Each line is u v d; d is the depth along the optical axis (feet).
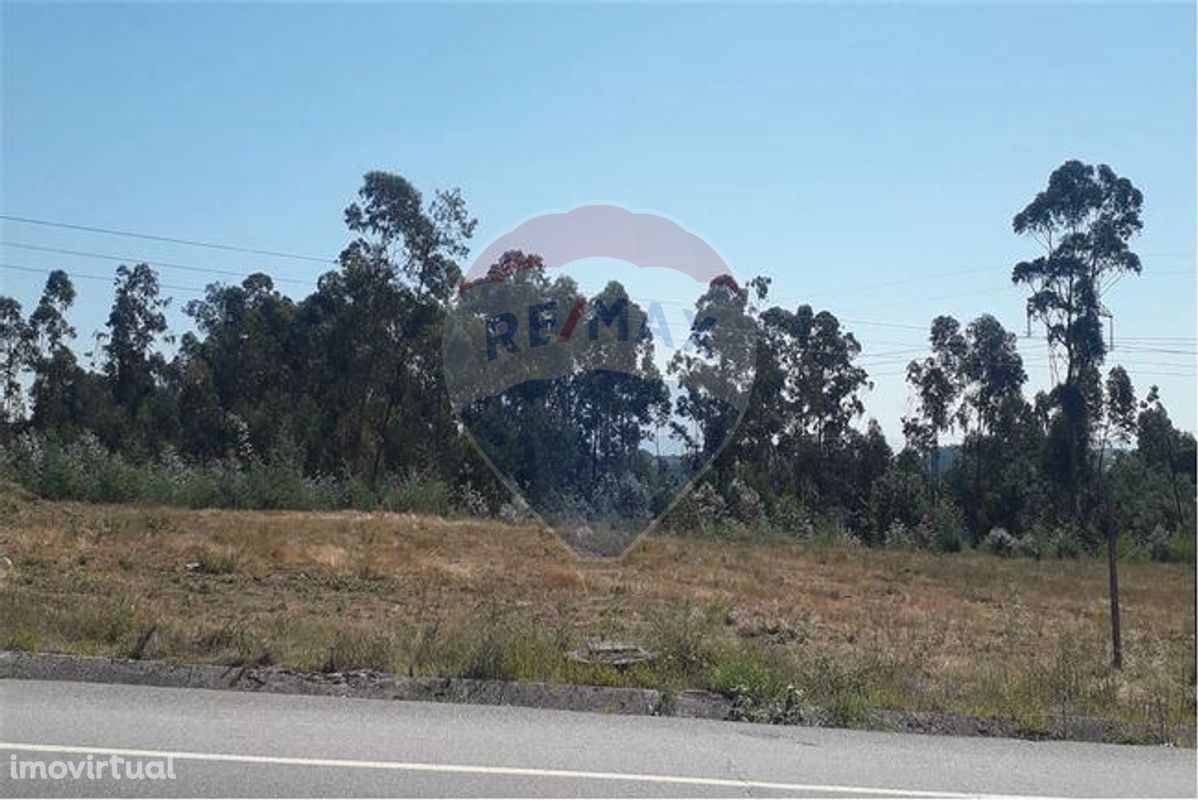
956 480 157.69
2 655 29.14
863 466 152.05
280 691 28.22
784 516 123.13
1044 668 36.76
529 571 65.36
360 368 135.74
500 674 30.07
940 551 126.72
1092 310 135.13
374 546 72.90
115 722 23.85
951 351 159.84
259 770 20.71
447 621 42.63
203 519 84.12
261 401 157.69
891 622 54.65
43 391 163.84
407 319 132.87
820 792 20.92
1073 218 135.13
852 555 101.50
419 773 20.90
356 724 24.64
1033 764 24.16
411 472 113.80
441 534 82.07
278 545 68.23
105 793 19.21
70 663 28.91
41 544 61.26
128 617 34.17
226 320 166.61
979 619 59.11
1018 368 157.17
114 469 99.35
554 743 23.70
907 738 26.27
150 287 169.37
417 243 132.36
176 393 164.96
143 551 62.18
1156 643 51.57
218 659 30.42
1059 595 77.92
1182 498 148.25
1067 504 147.02
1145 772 23.89
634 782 20.93
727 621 50.49
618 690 28.89
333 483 110.73
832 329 150.20
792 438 147.23
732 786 21.01
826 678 30.99
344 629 36.88
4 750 21.45
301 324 159.02
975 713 29.01
